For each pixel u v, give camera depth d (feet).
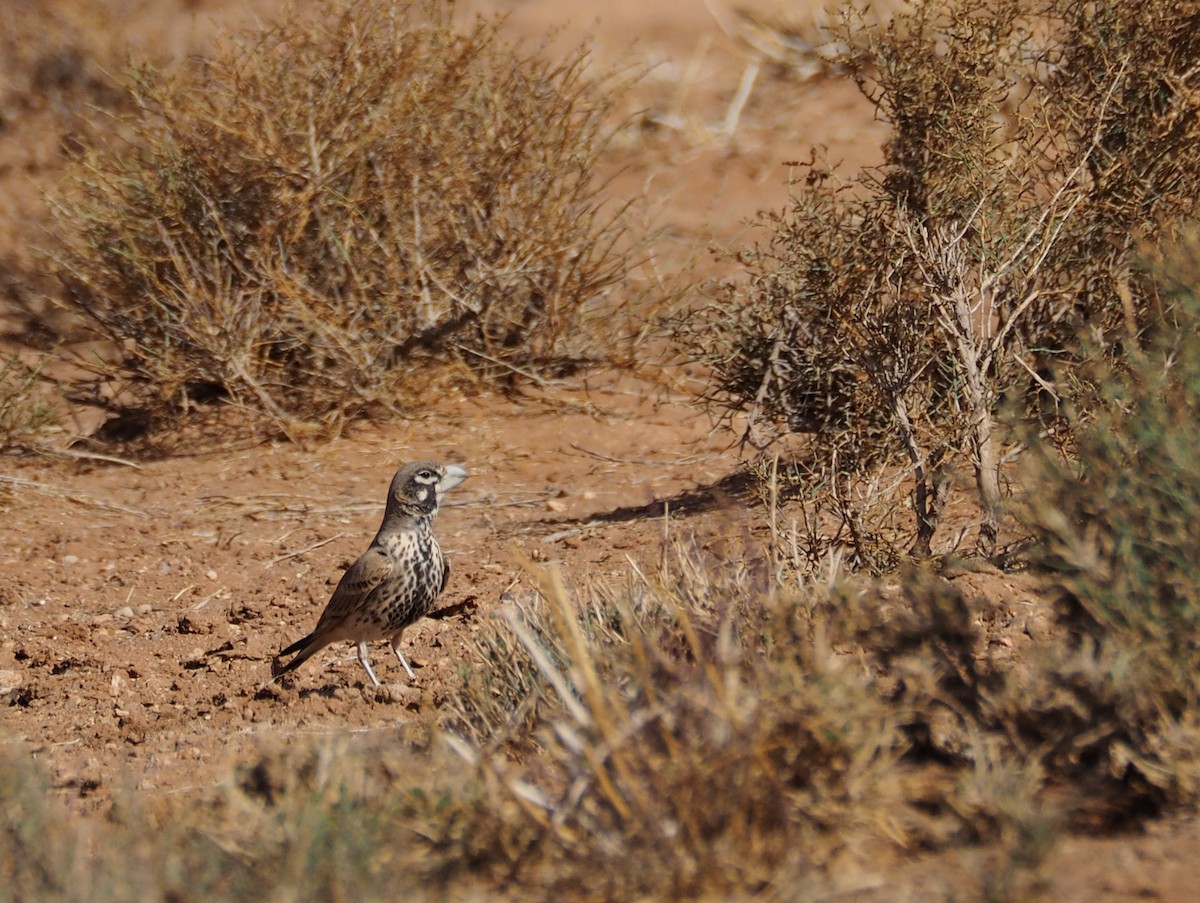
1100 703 22.16
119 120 63.16
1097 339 35.81
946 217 39.22
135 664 38.37
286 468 57.11
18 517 53.01
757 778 20.61
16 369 65.82
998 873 19.26
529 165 61.72
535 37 90.33
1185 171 38.42
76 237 63.16
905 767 23.03
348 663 37.42
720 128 82.38
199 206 60.90
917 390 38.06
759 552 32.53
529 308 63.87
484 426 59.93
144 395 63.82
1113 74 39.19
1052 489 24.56
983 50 39.83
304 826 20.88
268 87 60.49
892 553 34.65
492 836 21.36
